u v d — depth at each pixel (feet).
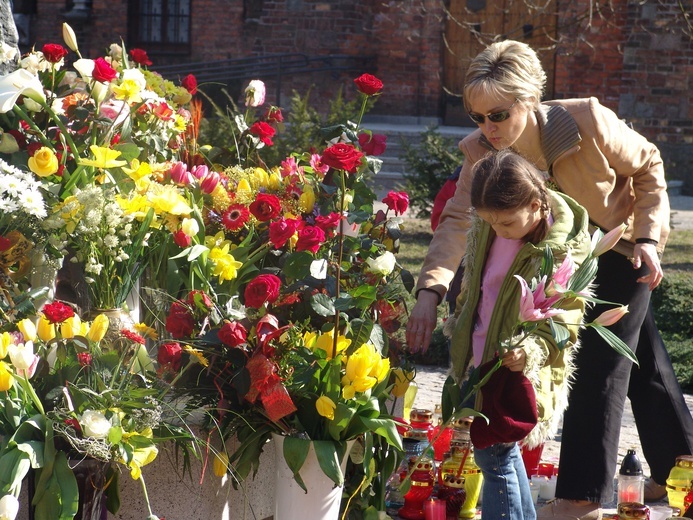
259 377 9.21
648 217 11.30
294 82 52.85
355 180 10.84
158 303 10.61
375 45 52.85
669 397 12.51
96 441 8.62
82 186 10.46
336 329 9.66
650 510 12.14
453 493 12.00
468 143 11.71
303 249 9.58
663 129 48.08
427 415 12.42
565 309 9.39
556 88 50.37
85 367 9.25
